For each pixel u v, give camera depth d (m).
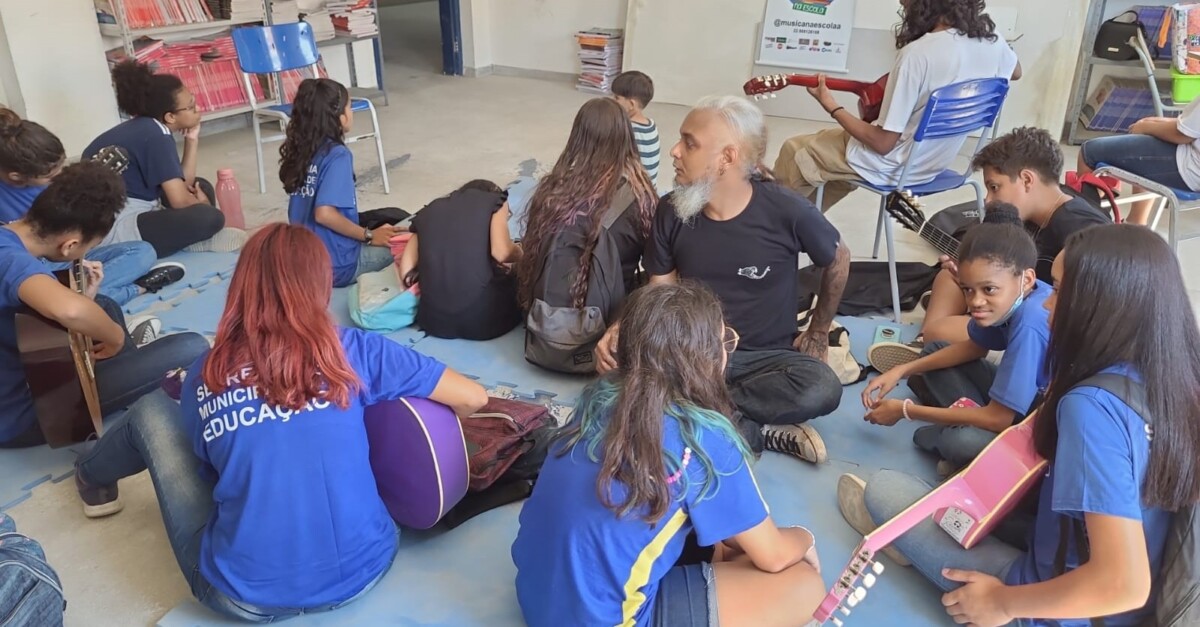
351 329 1.62
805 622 1.47
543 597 1.38
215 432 1.47
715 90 6.18
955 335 2.38
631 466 1.27
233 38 4.34
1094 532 1.23
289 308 1.44
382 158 4.28
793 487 2.08
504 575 1.79
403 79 6.96
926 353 2.39
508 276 2.78
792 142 3.36
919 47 2.89
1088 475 1.22
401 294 2.81
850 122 3.04
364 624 1.65
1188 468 1.22
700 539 1.34
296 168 3.09
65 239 2.08
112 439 1.81
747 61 6.00
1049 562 1.40
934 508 1.53
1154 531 1.30
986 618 1.45
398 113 5.91
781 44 5.83
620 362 1.36
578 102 6.28
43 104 4.55
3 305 1.99
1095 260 1.25
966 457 2.00
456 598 1.72
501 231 2.73
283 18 5.52
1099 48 4.95
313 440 1.48
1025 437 1.53
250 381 1.44
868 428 2.32
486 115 5.88
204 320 2.93
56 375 1.95
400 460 1.68
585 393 1.40
